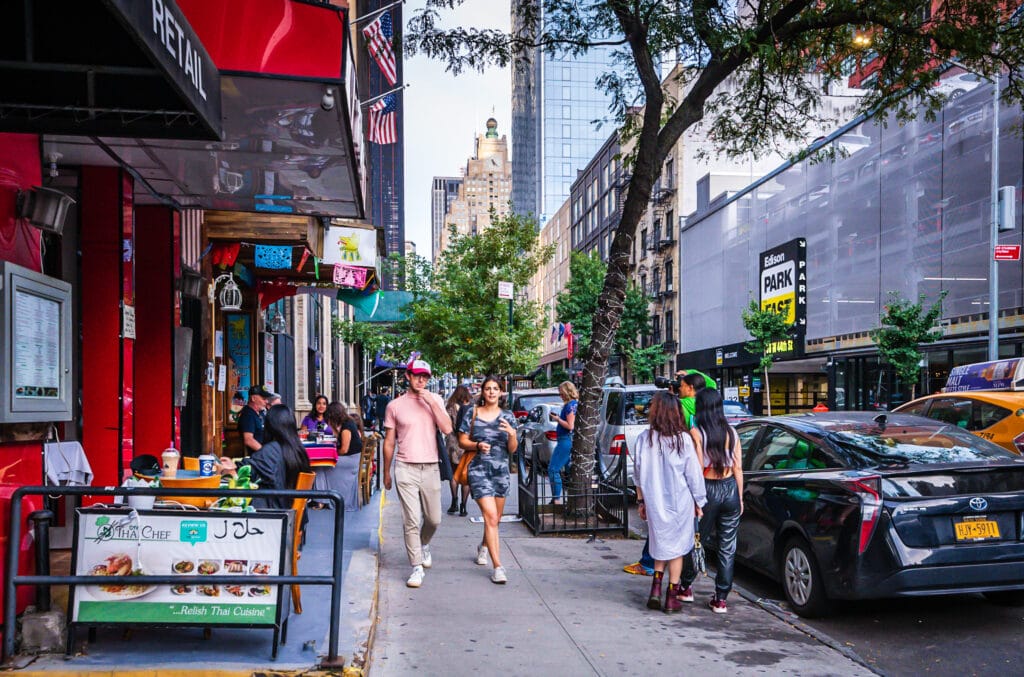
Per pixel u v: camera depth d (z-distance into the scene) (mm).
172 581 4008
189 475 5449
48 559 4246
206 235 9688
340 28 5207
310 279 14500
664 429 5734
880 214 26953
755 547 6504
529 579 6711
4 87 4160
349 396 35000
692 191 46375
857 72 12477
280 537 4246
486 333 23125
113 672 3838
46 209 4582
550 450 14492
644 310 47031
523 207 145750
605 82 10406
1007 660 4824
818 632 5273
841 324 29406
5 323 3982
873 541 5113
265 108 5551
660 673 4473
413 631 5184
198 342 10078
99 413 6680
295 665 4012
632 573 6953
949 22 9906
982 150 21891
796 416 6992
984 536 5145
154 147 6383
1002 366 11875
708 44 9102
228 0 5055
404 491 6516
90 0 3701
